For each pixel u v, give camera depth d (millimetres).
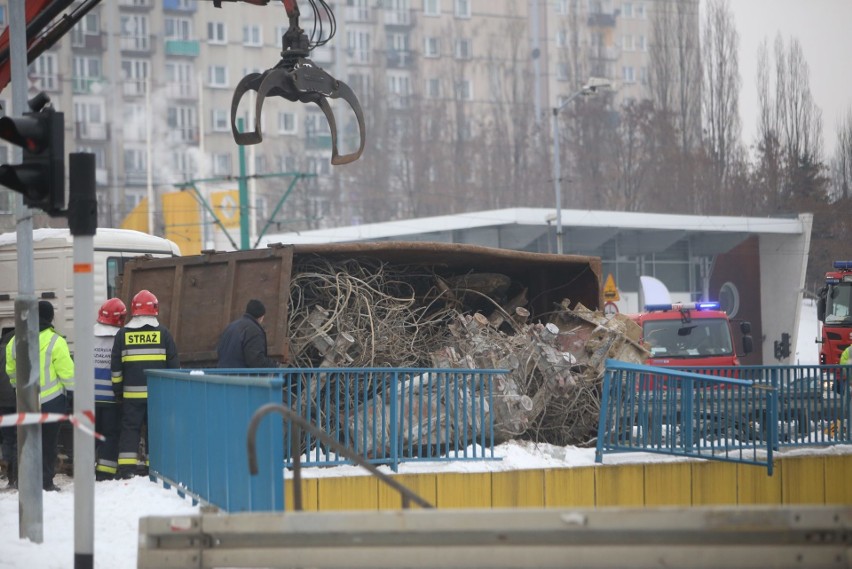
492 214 103812
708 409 30250
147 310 27562
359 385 28203
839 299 63625
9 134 18016
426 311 33344
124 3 197250
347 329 30281
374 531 13828
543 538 13320
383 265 32031
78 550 17594
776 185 169000
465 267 34906
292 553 14156
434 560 13578
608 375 28734
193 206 101938
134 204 196875
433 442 27828
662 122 197625
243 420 19797
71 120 192750
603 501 27938
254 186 122875
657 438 29203
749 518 13070
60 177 18094
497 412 29391
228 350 27719
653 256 116875
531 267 35406
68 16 27531
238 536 14445
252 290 30609
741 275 116438
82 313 17844
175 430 24469
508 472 26641
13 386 27641
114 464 27750
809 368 33031
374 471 16234
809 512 13078
